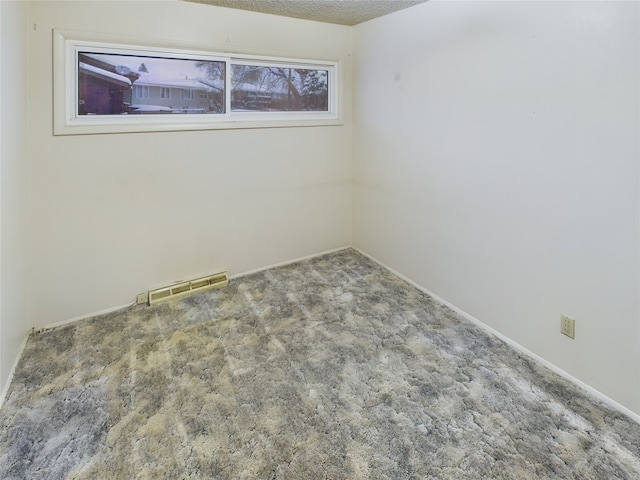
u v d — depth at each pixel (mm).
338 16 3039
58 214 2424
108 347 2287
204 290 3002
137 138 2613
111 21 2389
